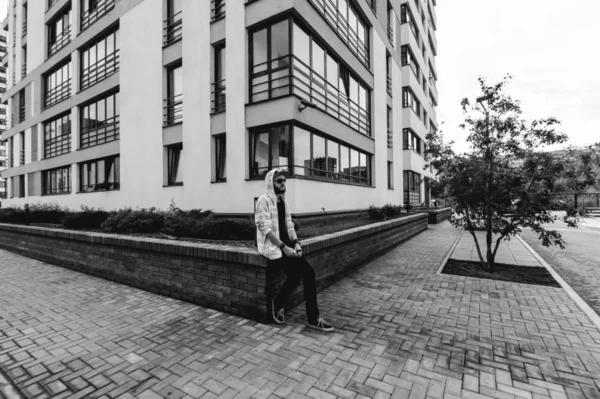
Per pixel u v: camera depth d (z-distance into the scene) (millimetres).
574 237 12328
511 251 8859
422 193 23453
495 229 6051
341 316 3959
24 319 3994
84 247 6508
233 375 2668
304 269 3580
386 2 16469
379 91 14766
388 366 2781
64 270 6824
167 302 4625
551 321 3750
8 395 2475
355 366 2783
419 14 23781
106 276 5980
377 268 6652
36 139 19062
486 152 6074
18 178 21688
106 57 13789
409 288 5164
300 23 8805
